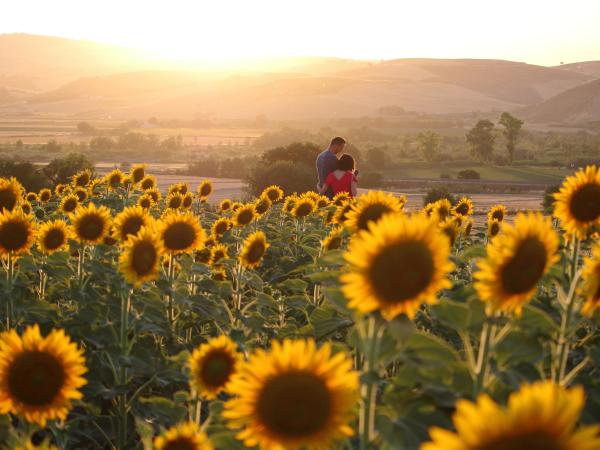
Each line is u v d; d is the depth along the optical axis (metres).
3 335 3.46
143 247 5.46
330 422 2.47
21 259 6.84
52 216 12.02
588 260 3.22
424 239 2.68
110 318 5.82
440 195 56.44
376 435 2.78
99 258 7.19
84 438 5.38
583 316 3.33
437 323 5.62
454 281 5.76
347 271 3.83
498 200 86.19
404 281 2.64
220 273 8.38
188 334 6.86
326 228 10.06
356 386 2.52
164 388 5.97
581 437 1.51
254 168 67.88
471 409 1.57
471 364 3.04
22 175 45.53
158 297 6.03
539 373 2.96
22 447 3.08
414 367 2.83
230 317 6.46
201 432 3.25
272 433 2.48
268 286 8.43
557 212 4.03
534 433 1.52
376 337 2.79
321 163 13.67
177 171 136.88
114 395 5.07
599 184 3.95
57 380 3.42
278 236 10.98
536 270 2.85
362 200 4.73
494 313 3.00
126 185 15.30
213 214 14.44
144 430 3.48
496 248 2.92
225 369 4.03
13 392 3.39
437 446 1.57
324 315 4.38
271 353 2.54
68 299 7.21
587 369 4.40
